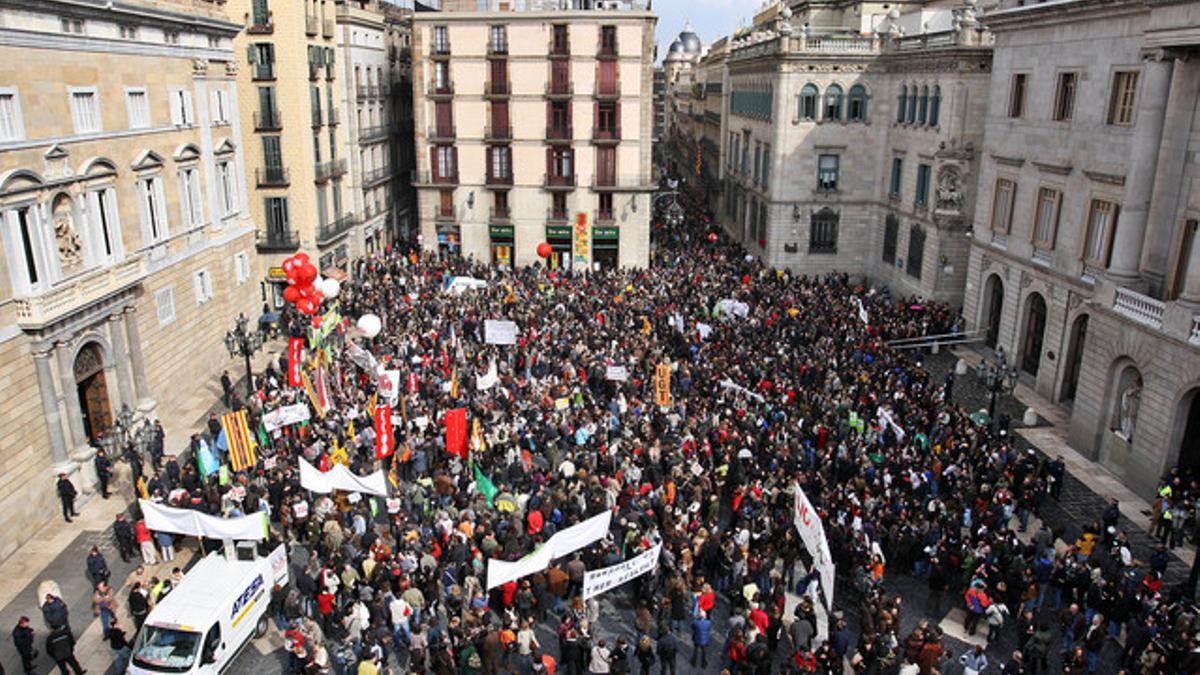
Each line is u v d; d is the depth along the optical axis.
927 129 45.56
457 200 57.19
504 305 41.56
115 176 28.19
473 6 57.81
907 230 48.44
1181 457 25.58
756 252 59.88
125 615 20.17
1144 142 27.19
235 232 38.75
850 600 20.98
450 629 17.64
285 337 42.09
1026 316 36.97
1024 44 36.34
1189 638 17.02
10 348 22.67
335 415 28.08
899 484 23.67
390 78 63.62
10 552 22.59
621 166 55.41
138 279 28.27
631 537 20.44
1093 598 19.16
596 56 53.62
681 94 130.25
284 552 20.70
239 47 45.78
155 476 23.80
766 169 56.22
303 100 46.81
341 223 52.94
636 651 18.17
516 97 54.69
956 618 20.39
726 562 20.14
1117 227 28.27
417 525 23.08
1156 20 26.27
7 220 22.67
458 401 29.50
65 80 25.44
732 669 18.52
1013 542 20.58
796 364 32.59
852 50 50.84
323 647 17.55
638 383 31.33
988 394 35.41
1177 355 24.98
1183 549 23.47
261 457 25.00
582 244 56.50
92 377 27.39
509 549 19.52
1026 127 36.41
